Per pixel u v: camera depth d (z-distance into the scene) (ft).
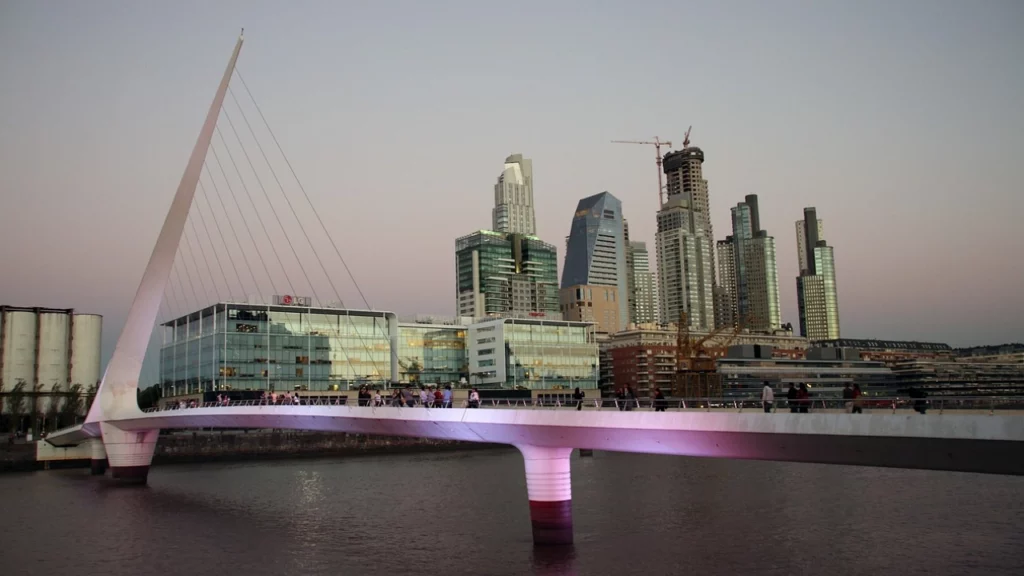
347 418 174.70
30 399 509.35
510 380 592.19
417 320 613.93
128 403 303.48
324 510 219.41
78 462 370.53
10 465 356.79
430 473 319.88
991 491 211.20
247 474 331.36
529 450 145.48
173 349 538.88
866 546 150.10
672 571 132.36
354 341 536.42
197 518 208.44
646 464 306.76
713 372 397.80
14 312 517.55
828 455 97.09
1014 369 492.95
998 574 129.70
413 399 175.42
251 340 492.95
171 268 301.02
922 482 230.07
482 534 171.12
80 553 165.48
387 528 185.26
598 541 156.56
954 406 86.89
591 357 637.30
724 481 247.50
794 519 179.32
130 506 233.96
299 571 142.82
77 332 538.88
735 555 143.84
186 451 408.05
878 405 93.20
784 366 629.92
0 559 161.07
